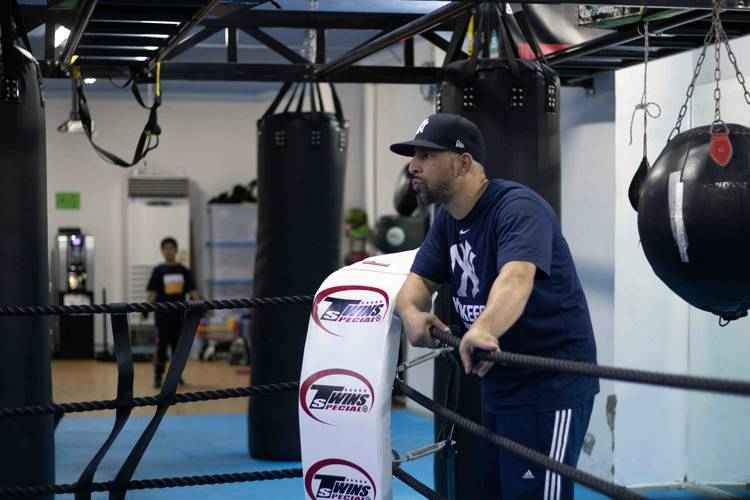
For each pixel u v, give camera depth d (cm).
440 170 280
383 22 571
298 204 673
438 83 459
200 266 1448
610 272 591
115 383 1112
